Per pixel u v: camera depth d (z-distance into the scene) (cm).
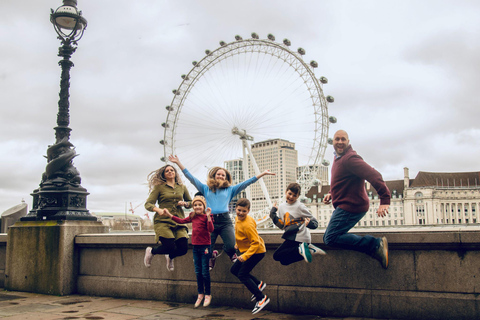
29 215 927
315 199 14012
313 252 583
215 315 617
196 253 647
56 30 947
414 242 553
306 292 619
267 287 649
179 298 729
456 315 528
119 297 791
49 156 913
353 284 595
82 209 893
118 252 812
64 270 826
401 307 558
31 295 826
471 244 525
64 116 934
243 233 589
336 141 573
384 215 528
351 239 556
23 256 875
